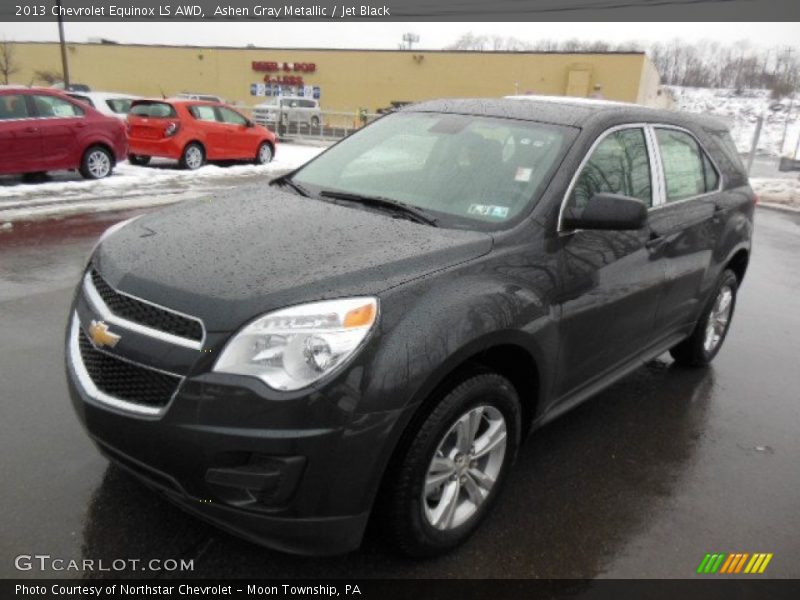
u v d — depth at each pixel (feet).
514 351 9.25
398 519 8.15
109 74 172.24
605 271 10.73
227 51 161.07
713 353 16.78
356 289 7.75
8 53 175.01
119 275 8.34
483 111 12.34
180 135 47.50
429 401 8.17
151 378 7.67
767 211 47.55
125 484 9.98
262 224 9.57
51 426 11.47
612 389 15.15
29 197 32.83
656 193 12.66
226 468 7.30
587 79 131.95
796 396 15.42
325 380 7.20
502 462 9.53
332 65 152.97
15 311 17.13
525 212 9.89
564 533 9.77
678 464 12.00
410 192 10.84
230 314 7.39
